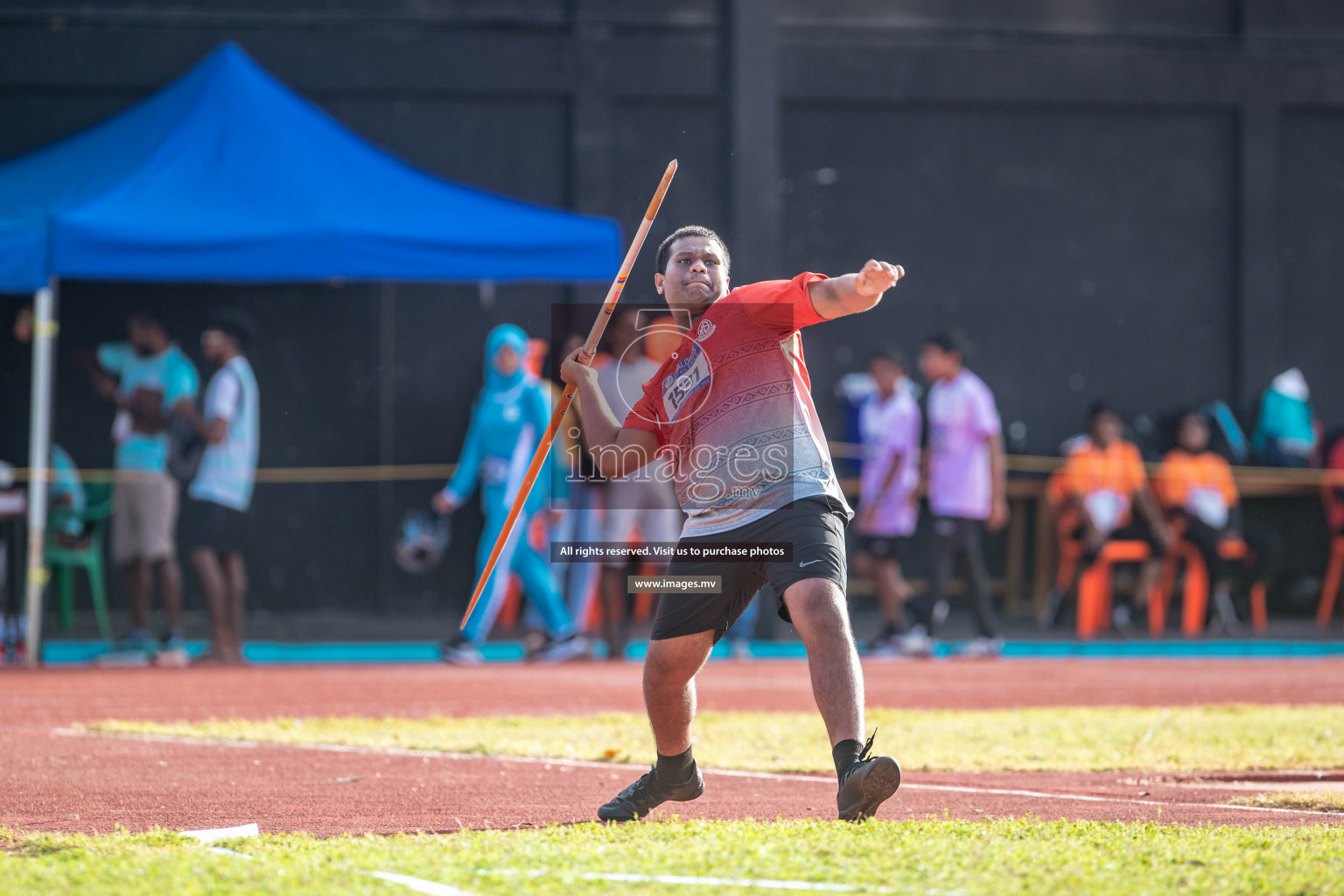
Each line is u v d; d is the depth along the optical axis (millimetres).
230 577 39625
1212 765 19875
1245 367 59000
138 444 39688
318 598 55062
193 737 23281
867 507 43969
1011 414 58469
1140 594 50375
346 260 37594
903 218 58156
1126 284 59219
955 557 43531
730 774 19172
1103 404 49969
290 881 10031
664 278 14297
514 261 38969
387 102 55438
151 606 53094
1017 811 15484
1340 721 24953
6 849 12102
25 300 54312
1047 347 58781
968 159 58531
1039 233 58844
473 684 33500
